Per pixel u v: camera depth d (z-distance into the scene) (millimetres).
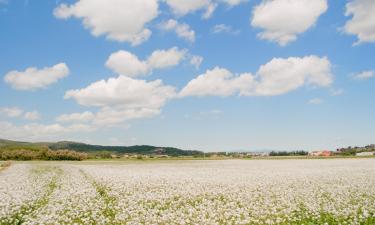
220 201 19953
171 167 54000
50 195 22438
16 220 15656
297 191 23094
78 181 30891
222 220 15641
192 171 42844
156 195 21953
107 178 32312
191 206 18328
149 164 66312
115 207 18281
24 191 24141
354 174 35562
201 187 25516
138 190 24594
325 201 19312
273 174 36656
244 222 14758
